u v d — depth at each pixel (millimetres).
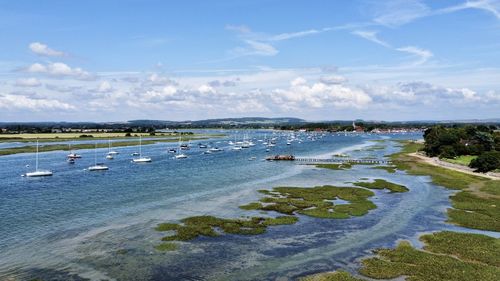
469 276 38281
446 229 54906
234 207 67688
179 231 52500
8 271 39031
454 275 38531
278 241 49281
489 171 109375
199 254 44344
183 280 37375
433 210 65875
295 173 112750
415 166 127562
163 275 38469
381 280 37844
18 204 68375
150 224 56094
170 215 61500
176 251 45156
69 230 52812
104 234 51156
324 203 70875
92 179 98375
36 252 44344
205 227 54500
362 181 97562
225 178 101375
